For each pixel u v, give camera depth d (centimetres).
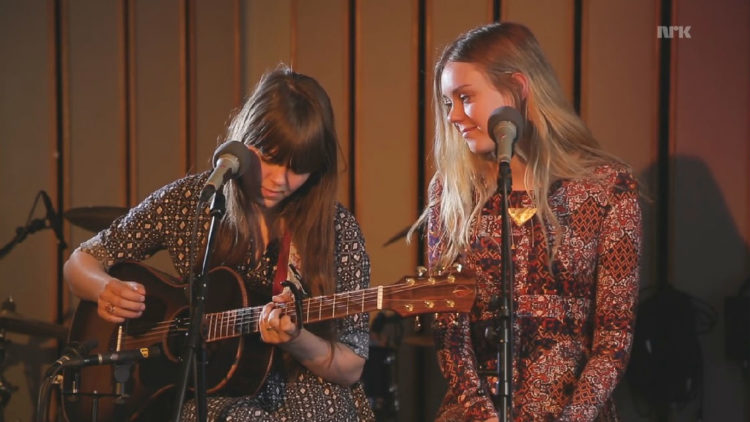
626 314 287
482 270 293
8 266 532
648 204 459
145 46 530
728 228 450
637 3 460
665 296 447
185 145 527
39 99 527
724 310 448
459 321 293
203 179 310
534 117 291
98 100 528
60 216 528
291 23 530
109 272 317
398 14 508
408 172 508
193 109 529
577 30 471
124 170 527
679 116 453
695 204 453
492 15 488
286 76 288
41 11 527
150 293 312
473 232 295
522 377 285
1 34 531
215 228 254
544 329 286
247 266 299
